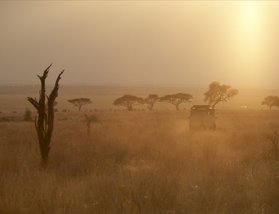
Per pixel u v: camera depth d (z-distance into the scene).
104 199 12.54
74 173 18.05
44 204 12.10
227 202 12.70
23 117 102.88
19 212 11.66
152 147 26.73
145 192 12.96
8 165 19.36
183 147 26.78
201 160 20.81
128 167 19.53
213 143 29.72
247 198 13.07
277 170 16.73
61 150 24.50
